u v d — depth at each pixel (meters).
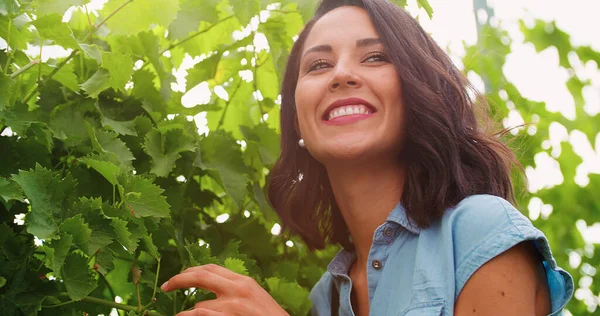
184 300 1.19
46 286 0.97
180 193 1.26
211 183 1.45
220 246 1.36
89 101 1.21
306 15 1.39
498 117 1.61
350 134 1.12
